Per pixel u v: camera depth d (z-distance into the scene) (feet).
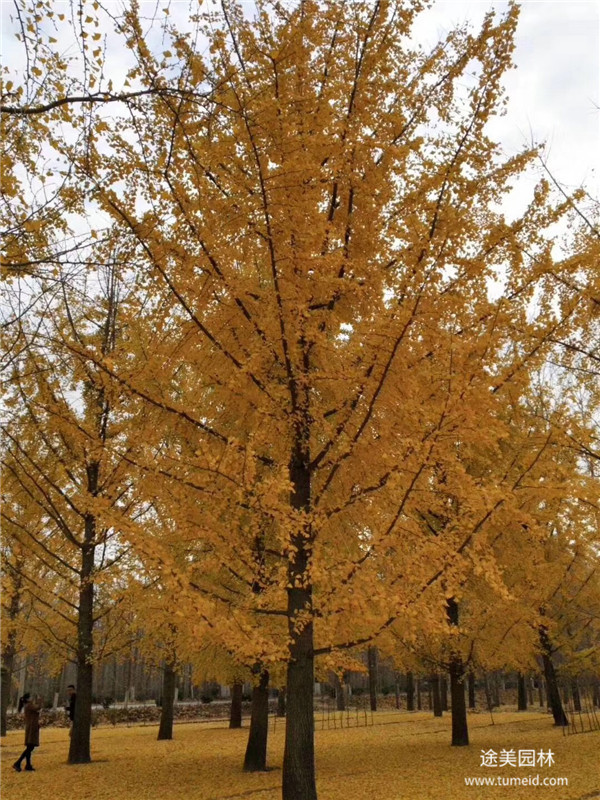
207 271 14.66
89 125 12.68
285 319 14.38
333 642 15.11
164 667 45.24
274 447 16.40
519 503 14.70
